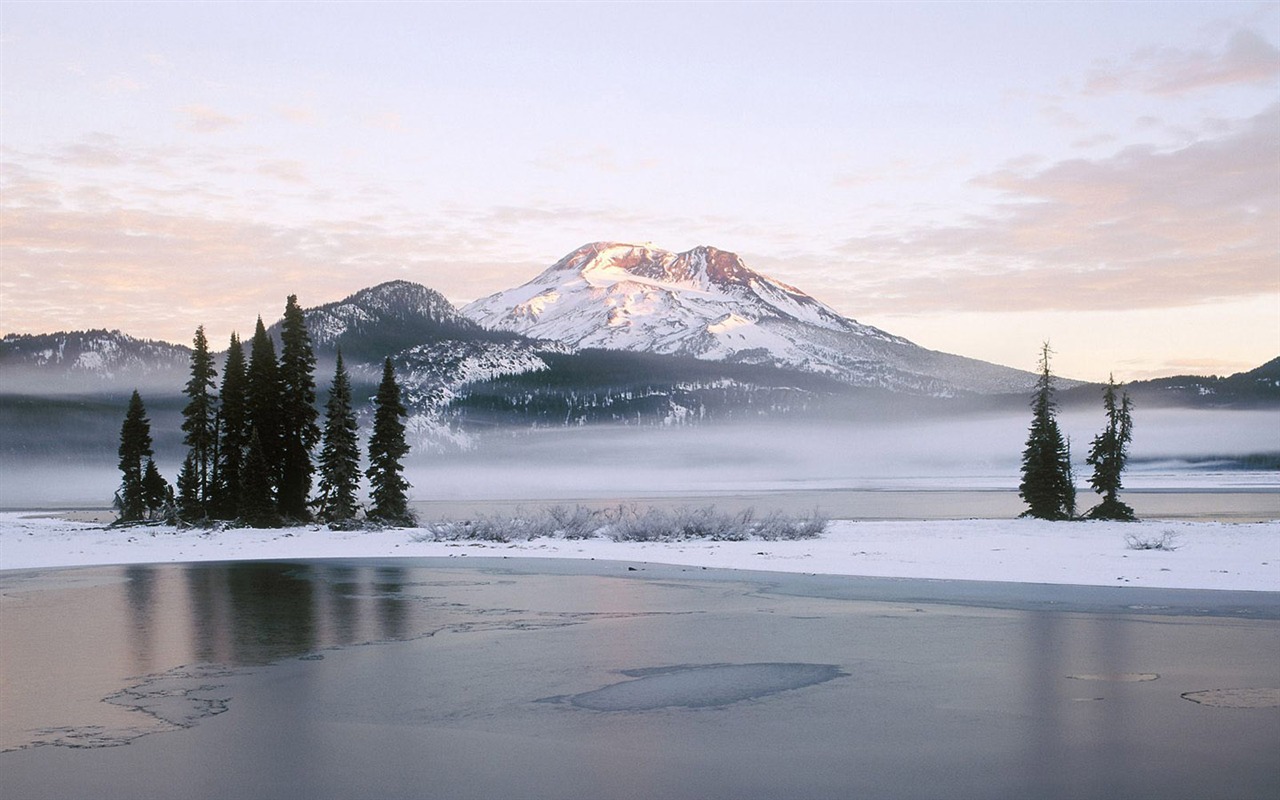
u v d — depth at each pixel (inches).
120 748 530.6
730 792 450.3
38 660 792.9
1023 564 1545.3
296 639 894.4
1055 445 2834.6
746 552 1861.5
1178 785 451.8
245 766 497.4
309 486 3149.6
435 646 851.4
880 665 745.0
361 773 484.1
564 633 917.8
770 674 716.0
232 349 3073.3
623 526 2315.5
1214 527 2363.4
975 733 545.6
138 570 1704.0
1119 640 842.8
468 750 524.1
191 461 3132.4
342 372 2982.3
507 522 2454.5
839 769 482.0
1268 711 588.4
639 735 551.5
